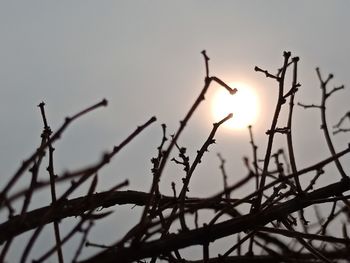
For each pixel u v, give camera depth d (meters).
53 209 4.01
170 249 4.50
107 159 4.01
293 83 5.34
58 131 3.80
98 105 3.96
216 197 4.34
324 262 4.96
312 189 5.76
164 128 5.26
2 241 4.18
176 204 4.90
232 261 5.50
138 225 4.27
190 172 4.89
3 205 3.46
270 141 5.21
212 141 5.07
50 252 3.80
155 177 4.23
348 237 5.36
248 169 4.01
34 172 3.86
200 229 4.65
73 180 4.04
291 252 5.23
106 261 4.17
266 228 5.00
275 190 5.30
